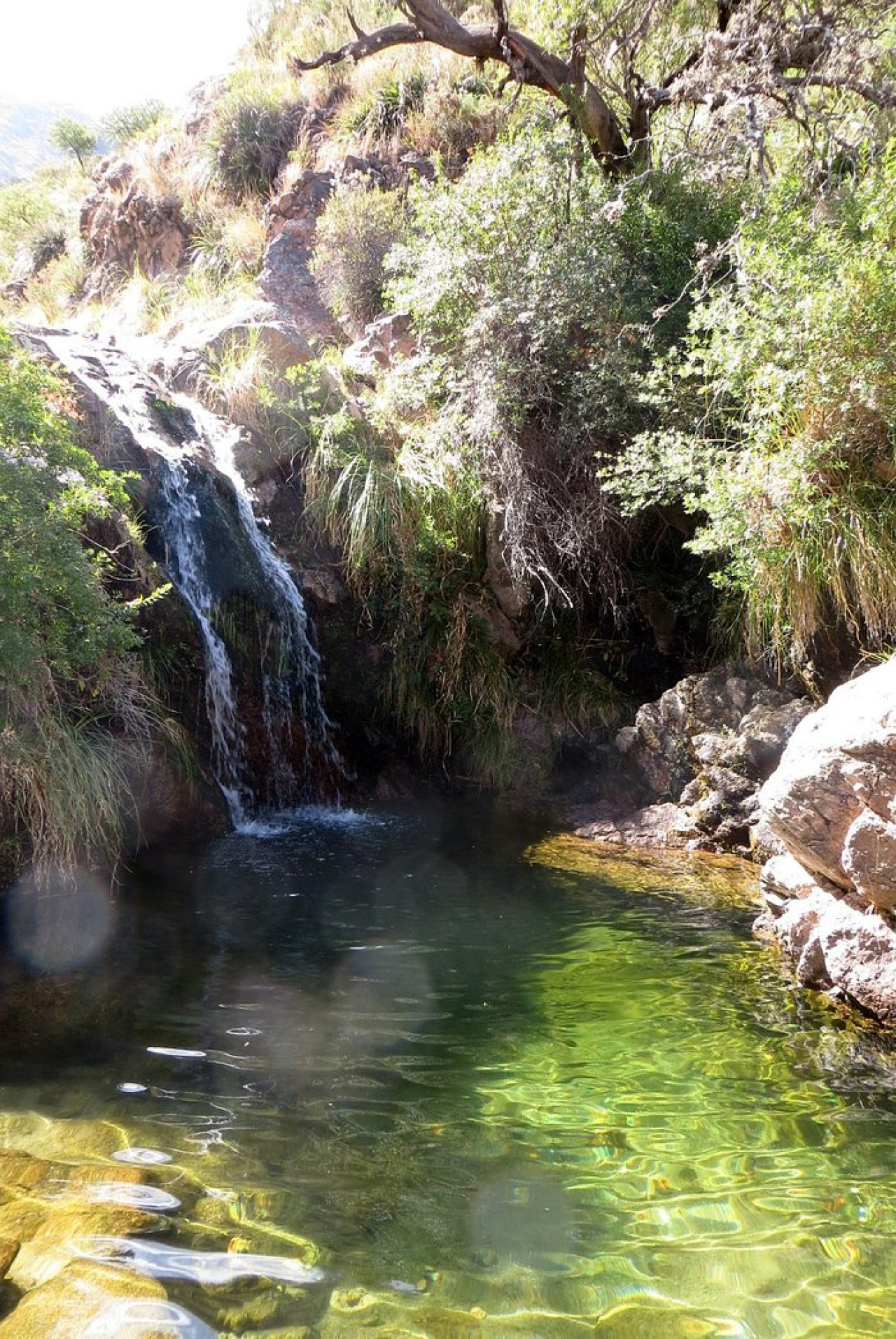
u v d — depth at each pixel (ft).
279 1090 11.41
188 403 29.94
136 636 18.42
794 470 18.90
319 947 16.06
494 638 27.99
